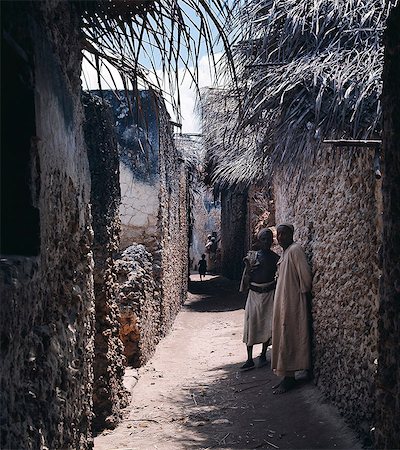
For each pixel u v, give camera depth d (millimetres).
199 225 32781
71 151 2984
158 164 10320
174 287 13586
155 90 3908
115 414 5844
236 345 10188
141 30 3473
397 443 2473
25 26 2168
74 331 3021
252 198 16516
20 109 2162
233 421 5852
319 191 6223
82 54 3539
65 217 2852
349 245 5074
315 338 6434
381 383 2650
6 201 2207
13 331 1942
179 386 7445
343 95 4465
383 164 2637
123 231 10352
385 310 2613
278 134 4832
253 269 8062
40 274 2314
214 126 8242
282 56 5176
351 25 4961
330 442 4848
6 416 1860
